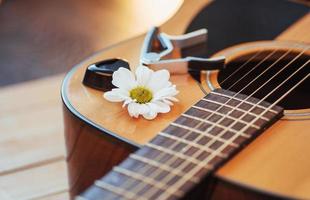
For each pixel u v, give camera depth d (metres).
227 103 0.54
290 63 0.65
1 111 0.84
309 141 0.51
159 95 0.55
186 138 0.50
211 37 0.69
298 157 0.49
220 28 0.71
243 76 0.65
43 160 0.77
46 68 1.05
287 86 0.65
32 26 1.21
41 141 0.80
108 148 0.52
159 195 0.44
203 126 0.51
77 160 0.56
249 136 0.50
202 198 0.47
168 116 0.54
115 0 1.29
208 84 0.58
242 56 0.66
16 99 0.87
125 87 0.55
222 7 0.74
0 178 0.74
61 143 0.80
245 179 0.46
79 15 1.24
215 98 0.55
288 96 0.65
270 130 0.52
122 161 0.51
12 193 0.73
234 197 0.46
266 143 0.50
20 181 0.74
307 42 0.68
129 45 0.64
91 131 0.53
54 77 0.93
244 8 0.75
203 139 0.49
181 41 0.65
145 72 0.56
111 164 0.52
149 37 0.64
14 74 1.03
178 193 0.44
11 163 0.77
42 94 0.88
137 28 1.19
